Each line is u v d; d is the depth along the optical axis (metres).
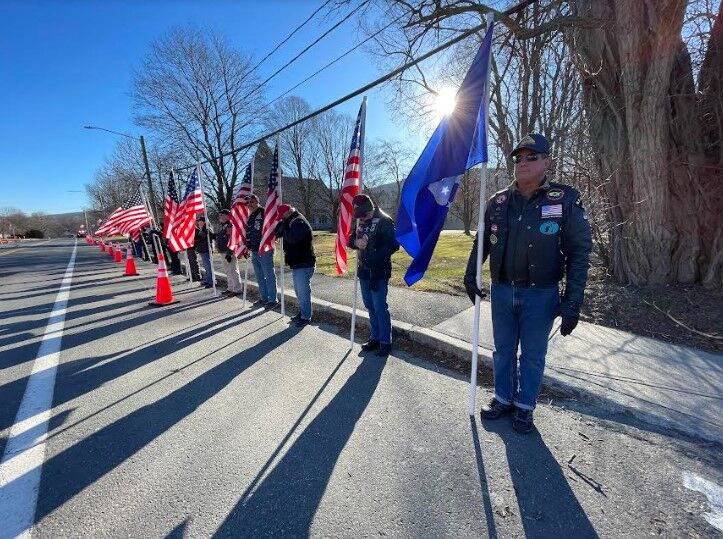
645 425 2.83
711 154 5.32
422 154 3.38
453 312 5.55
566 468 2.44
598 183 6.43
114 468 2.58
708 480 2.29
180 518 2.15
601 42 5.96
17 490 2.39
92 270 14.86
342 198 4.89
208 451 2.74
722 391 3.13
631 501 2.16
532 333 2.76
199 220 9.47
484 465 2.50
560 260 2.66
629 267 5.79
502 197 2.82
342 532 2.03
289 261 5.66
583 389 3.24
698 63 5.39
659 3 5.02
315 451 2.70
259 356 4.54
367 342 4.68
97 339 5.46
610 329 4.57
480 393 3.48
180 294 8.68
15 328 6.30
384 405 3.30
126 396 3.63
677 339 4.16
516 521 2.06
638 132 5.41
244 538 2.00
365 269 4.34
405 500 2.23
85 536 2.04
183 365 4.36
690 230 5.34
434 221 3.28
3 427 3.14
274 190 6.30
